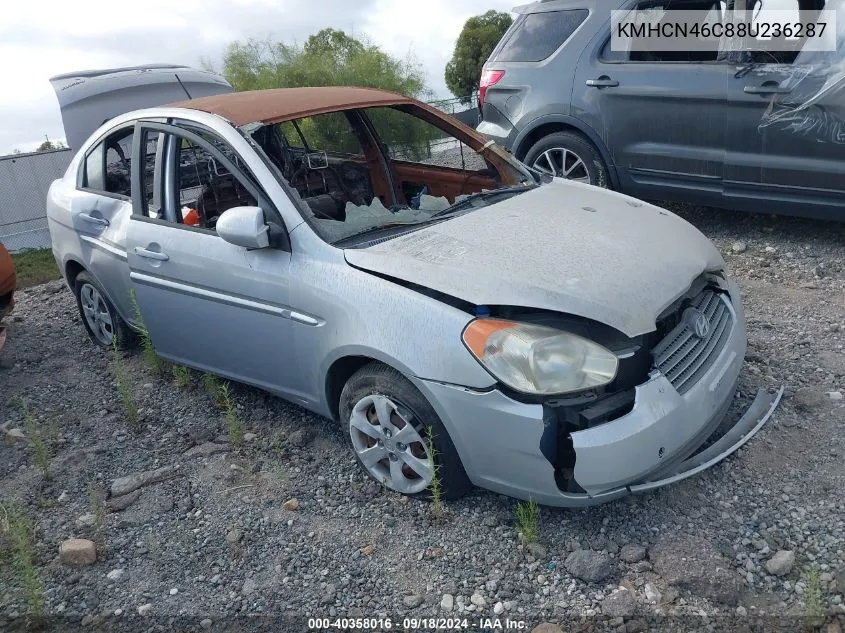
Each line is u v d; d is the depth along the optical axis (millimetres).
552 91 6910
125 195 4820
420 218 3875
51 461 4164
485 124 7570
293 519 3479
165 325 4438
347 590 3041
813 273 5574
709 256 3670
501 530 3252
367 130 5008
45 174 14828
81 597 3141
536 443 2930
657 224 3855
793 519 3119
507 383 2941
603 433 2875
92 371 5262
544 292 3047
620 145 6598
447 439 3223
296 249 3639
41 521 3641
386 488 3600
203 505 3641
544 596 2902
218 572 3207
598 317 2965
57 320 6379
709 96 5996
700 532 3105
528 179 4648
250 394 4617
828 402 3861
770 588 2816
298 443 4035
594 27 6680
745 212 7023
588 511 3295
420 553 3188
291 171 4535
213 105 4312
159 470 3941
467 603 2912
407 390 3254
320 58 13859
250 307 3842
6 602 3148
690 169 6281
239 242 3621
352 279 3414
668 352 3156
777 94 5664
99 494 3818
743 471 3430
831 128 5500
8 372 5383
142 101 10969
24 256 12773
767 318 4910
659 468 3066
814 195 5754
